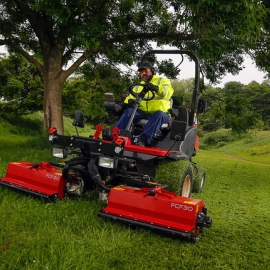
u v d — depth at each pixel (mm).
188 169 4676
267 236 4078
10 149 10102
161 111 4969
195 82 5641
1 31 10477
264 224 4598
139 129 5195
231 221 4609
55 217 3840
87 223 3715
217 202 5770
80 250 3031
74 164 4340
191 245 3506
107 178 4426
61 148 4465
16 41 11711
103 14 10266
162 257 3176
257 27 7613
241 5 6918
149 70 5289
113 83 13172
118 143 3998
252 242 3824
